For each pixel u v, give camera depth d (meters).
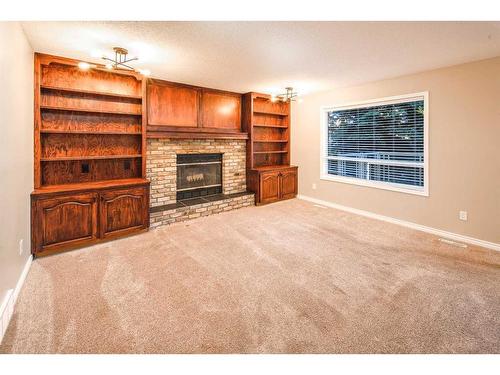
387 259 2.93
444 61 3.34
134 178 4.02
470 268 2.72
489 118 3.23
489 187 3.28
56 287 2.32
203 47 2.89
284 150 6.25
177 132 4.42
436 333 1.78
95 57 3.10
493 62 3.17
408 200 4.13
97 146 3.78
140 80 3.87
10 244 2.09
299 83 4.59
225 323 1.88
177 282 2.43
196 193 5.07
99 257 2.95
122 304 2.09
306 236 3.67
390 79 4.21
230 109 5.36
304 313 1.99
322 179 5.52
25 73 2.65
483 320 1.91
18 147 2.39
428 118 3.79
